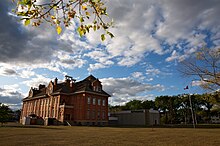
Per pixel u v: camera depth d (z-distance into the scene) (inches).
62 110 1919.3
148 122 2284.7
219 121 3472.0
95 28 141.6
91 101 2005.4
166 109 3467.0
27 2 113.1
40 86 2640.3
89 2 132.4
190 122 3240.7
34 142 499.5
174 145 477.4
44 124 1900.8
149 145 473.1
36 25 130.5
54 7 125.8
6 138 588.7
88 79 2246.6
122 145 467.2
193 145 480.4
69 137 641.6
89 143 495.2
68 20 132.9
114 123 2384.4
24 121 2006.6
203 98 917.2
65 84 2234.3
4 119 1464.1
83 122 1860.2
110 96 2217.0
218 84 815.1
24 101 2674.7
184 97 3159.5
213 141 562.9
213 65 838.5
